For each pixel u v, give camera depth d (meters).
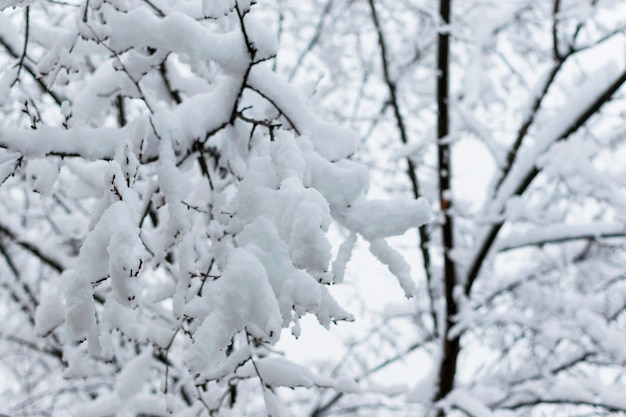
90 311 1.41
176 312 1.88
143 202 2.11
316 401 4.55
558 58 4.31
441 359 4.58
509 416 4.06
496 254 4.71
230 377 2.33
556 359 4.82
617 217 4.35
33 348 4.18
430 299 4.88
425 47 4.93
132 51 2.07
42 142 1.74
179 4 2.50
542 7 4.39
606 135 4.54
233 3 1.66
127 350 3.97
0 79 1.99
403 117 5.29
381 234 1.72
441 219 4.55
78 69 2.07
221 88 2.07
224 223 2.02
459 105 4.52
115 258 1.29
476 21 4.90
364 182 1.71
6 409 3.98
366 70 5.31
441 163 4.68
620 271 4.84
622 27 4.06
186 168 2.22
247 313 1.37
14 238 3.62
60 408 4.24
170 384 3.93
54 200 4.66
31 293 4.22
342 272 1.75
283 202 1.36
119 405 3.06
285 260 1.50
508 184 4.45
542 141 4.31
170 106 3.92
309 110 2.01
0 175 1.73
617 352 4.18
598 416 4.30
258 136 2.11
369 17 5.13
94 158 1.84
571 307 4.60
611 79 4.13
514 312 4.48
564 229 4.41
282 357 2.30
